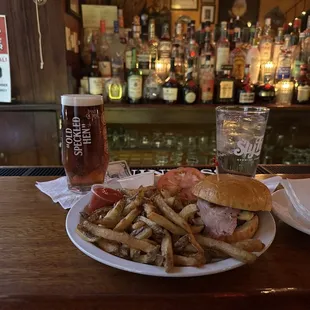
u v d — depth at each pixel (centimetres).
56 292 37
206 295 37
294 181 57
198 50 155
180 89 153
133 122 156
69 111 60
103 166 65
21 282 39
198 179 57
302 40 155
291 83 156
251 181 48
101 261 38
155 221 42
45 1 133
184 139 172
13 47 140
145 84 153
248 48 155
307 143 173
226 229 43
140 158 168
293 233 52
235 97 154
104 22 153
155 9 164
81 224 44
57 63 142
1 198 64
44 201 63
